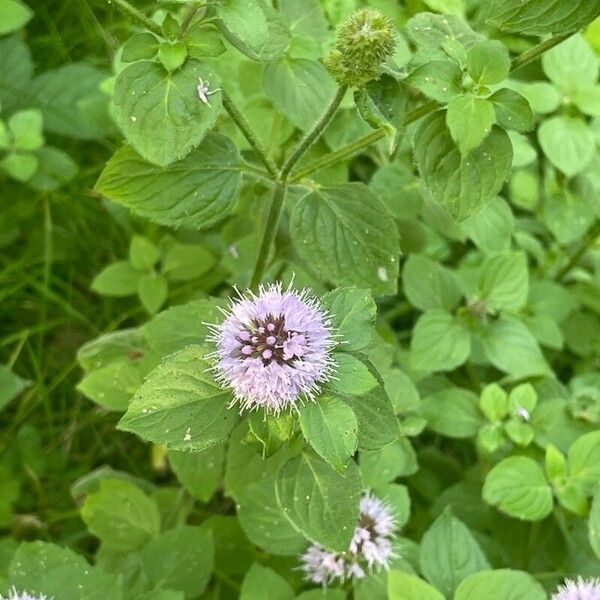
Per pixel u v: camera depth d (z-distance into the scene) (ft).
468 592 0.64
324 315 0.55
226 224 1.00
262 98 0.81
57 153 1.05
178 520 0.84
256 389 0.51
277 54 0.60
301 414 0.51
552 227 0.94
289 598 0.68
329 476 0.57
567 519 0.77
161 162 0.56
